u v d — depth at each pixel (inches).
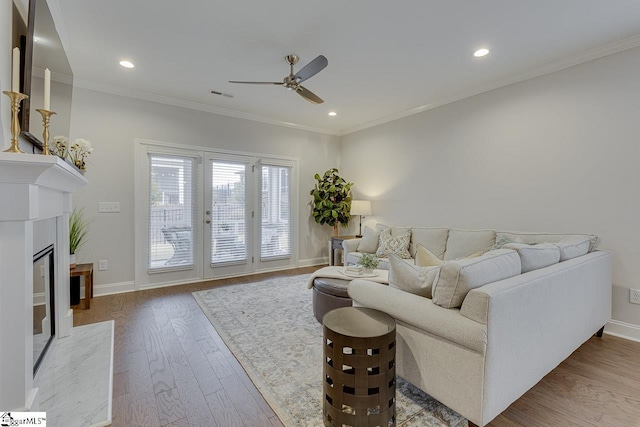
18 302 53.5
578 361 85.9
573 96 113.4
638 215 99.4
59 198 86.7
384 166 195.5
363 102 163.5
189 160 167.8
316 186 216.2
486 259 61.4
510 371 55.6
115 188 146.6
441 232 149.1
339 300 102.1
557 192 118.0
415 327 62.0
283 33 99.0
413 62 118.3
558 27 94.3
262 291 152.2
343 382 54.8
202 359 85.5
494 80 134.3
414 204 176.4
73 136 136.7
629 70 100.8
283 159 203.6
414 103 165.5
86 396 68.4
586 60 109.8
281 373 78.4
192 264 169.2
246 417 62.1
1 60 54.0
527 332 59.6
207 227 174.2
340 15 89.4
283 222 205.2
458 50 108.8
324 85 141.1
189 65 122.3
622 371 80.4
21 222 53.7
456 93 149.9
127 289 150.5
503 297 53.1
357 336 53.9
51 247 89.7
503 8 85.4
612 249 104.7
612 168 104.6
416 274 66.8
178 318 116.0
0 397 52.3
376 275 115.4
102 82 139.8
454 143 154.8
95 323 110.3
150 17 90.7
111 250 146.4
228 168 181.3
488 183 140.6
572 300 76.0
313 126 214.7
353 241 176.2
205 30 97.6
